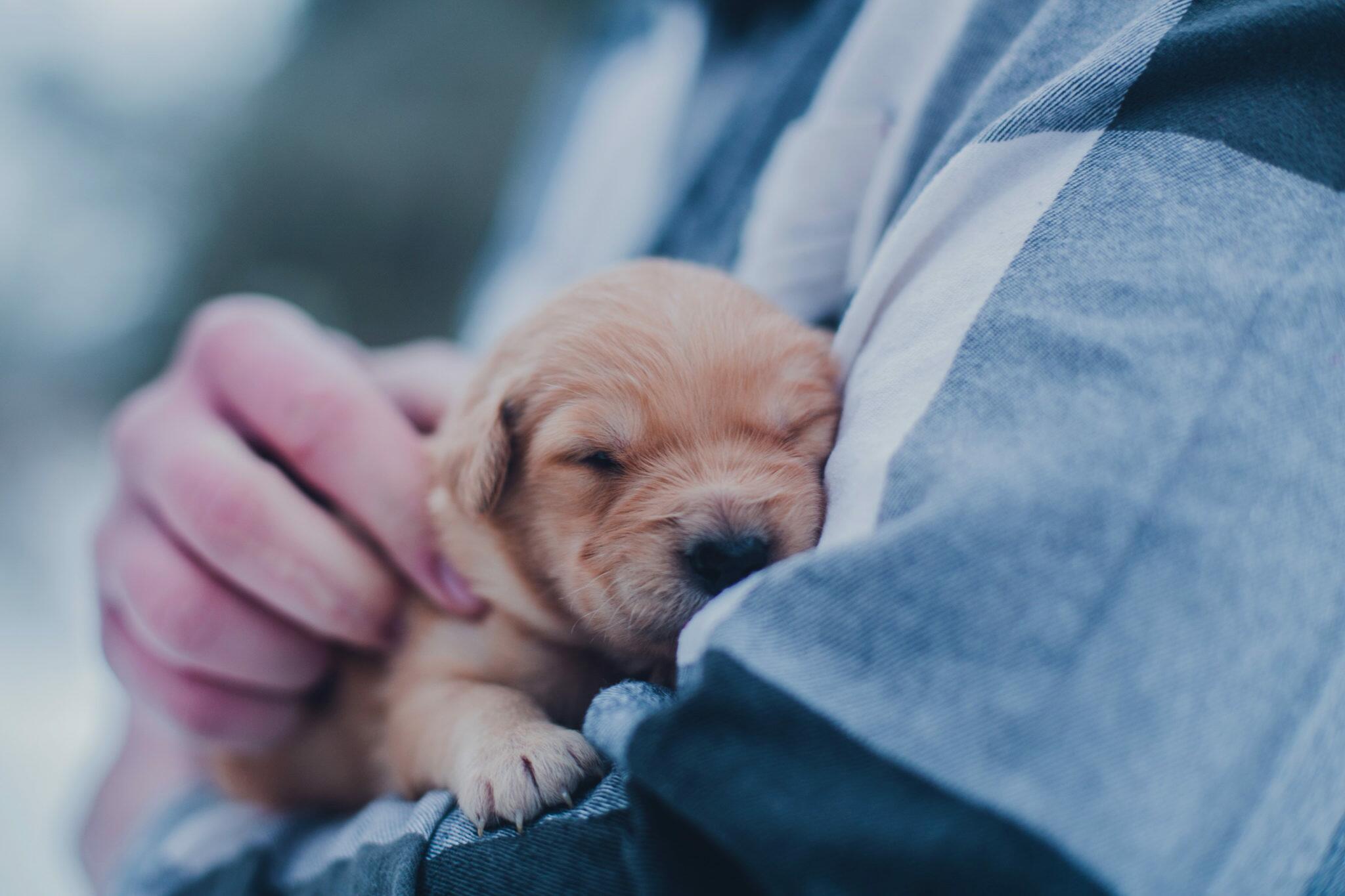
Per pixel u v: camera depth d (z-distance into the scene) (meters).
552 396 0.29
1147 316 0.20
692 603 0.26
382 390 0.35
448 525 0.30
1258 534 0.18
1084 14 0.23
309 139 1.25
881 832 0.18
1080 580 0.18
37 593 0.90
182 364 0.33
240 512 0.28
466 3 1.30
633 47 0.46
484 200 1.24
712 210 0.34
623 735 0.20
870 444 0.22
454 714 0.28
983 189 0.23
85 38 1.31
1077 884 0.17
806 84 0.32
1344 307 0.20
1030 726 0.18
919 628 0.19
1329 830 0.18
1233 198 0.21
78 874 0.48
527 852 0.21
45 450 1.16
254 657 0.30
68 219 1.27
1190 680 0.18
